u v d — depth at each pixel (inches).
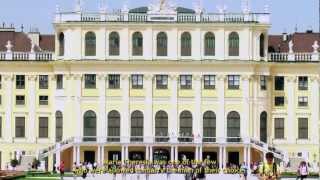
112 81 6441.9
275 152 6269.7
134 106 6432.1
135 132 6427.2
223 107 6417.3
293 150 6545.3
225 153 6304.1
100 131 6412.4
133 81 6441.9
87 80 6446.9
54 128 6515.8
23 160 6353.3
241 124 6417.3
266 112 6505.9
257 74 6456.7
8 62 6555.1
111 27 6427.2
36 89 6574.8
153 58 6417.3
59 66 6471.5
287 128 6555.1
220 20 6412.4
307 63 6545.3
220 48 6417.3
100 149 6309.1
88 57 6427.2
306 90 6574.8
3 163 6565.0
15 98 6594.5
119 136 6373.0
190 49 6422.2
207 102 6427.2
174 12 6427.2
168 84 6437.0
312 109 6565.0
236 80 6432.1
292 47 6673.2
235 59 6412.4
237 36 6427.2
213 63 6397.6
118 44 6432.1
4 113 6584.6
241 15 6432.1
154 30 6422.2
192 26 6407.5
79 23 6412.4
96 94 6432.1
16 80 6599.4
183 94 6427.2
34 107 6569.9
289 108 6560.0
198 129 6412.4
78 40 6422.2
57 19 6446.9
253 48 6432.1
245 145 6289.4
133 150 6348.4
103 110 6422.2
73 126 6432.1
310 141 6550.2
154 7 6446.9
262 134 6491.1
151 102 6422.2
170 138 6264.8
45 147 6545.3
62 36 6476.4
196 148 6274.6
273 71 6560.0
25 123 6584.6
